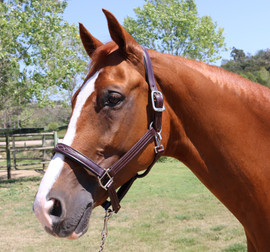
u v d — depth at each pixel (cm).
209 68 160
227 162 151
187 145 155
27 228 532
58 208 126
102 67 141
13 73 824
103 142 133
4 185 909
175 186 838
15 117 1961
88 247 441
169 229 503
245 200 152
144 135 139
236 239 451
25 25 795
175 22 1445
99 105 134
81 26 161
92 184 134
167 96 150
